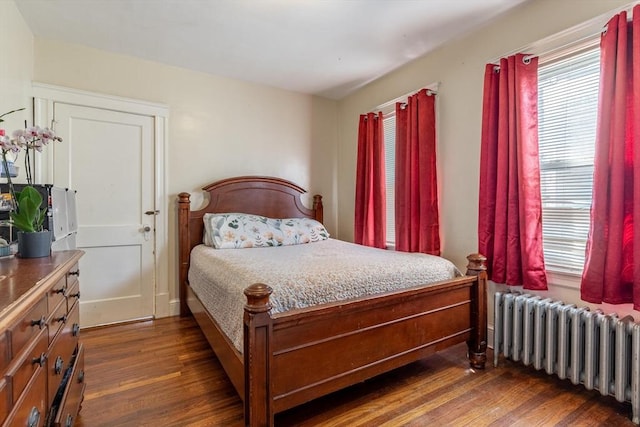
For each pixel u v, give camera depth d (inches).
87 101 109.2
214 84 133.6
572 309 74.6
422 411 66.5
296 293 62.9
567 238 82.0
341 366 63.3
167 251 124.8
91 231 111.2
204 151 132.0
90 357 89.4
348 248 113.9
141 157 119.6
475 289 85.1
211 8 87.7
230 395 71.6
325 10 88.5
